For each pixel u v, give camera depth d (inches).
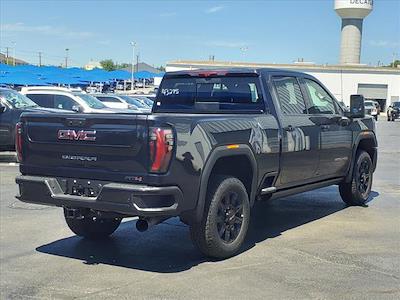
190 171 211.0
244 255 239.0
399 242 260.2
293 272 215.9
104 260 233.3
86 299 188.9
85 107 658.2
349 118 327.6
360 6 3041.3
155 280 207.8
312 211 333.1
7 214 319.6
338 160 317.4
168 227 291.4
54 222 300.8
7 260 233.1
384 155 695.1
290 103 280.7
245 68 282.8
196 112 290.8
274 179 263.6
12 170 505.4
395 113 2007.9
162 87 307.7
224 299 187.9
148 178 203.5
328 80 2792.8
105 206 209.9
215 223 224.5
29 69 1657.2
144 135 203.0
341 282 204.4
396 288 198.4
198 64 2583.7
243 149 235.8
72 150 220.8
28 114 233.1
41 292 195.9
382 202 363.9
